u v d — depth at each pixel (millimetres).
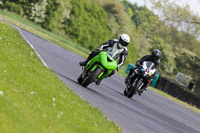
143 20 134500
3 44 35438
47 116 17078
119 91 48062
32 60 34594
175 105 66500
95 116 23203
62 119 17984
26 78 24031
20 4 153625
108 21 191375
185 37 187000
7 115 14133
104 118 24047
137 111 34875
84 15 180000
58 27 168750
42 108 18125
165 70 198625
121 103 35969
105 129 20781
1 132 12617
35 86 23016
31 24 144375
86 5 185125
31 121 15078
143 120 30594
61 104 21188
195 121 49688
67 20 171750
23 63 29578
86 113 22453
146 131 26062
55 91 24312
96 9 188750
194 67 156500
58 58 54438
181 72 198500
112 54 35438
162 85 114938
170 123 35875
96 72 34750
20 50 38125
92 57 35719
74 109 21766
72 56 72562
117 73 87438
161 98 70250
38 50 52188
